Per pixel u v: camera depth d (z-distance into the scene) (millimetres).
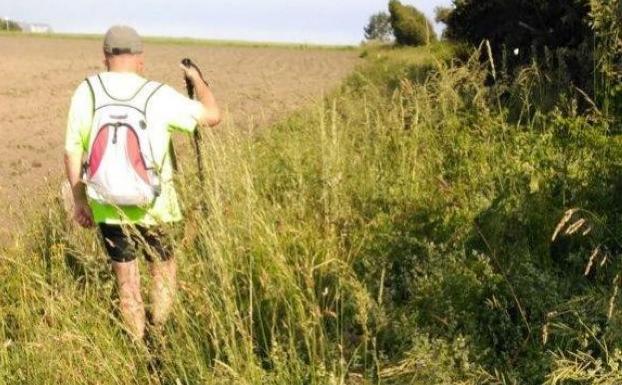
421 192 5133
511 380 3346
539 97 7078
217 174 4551
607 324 3400
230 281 3912
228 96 18734
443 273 3994
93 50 52312
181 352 3703
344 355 3711
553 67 8398
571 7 8461
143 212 4078
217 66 37281
